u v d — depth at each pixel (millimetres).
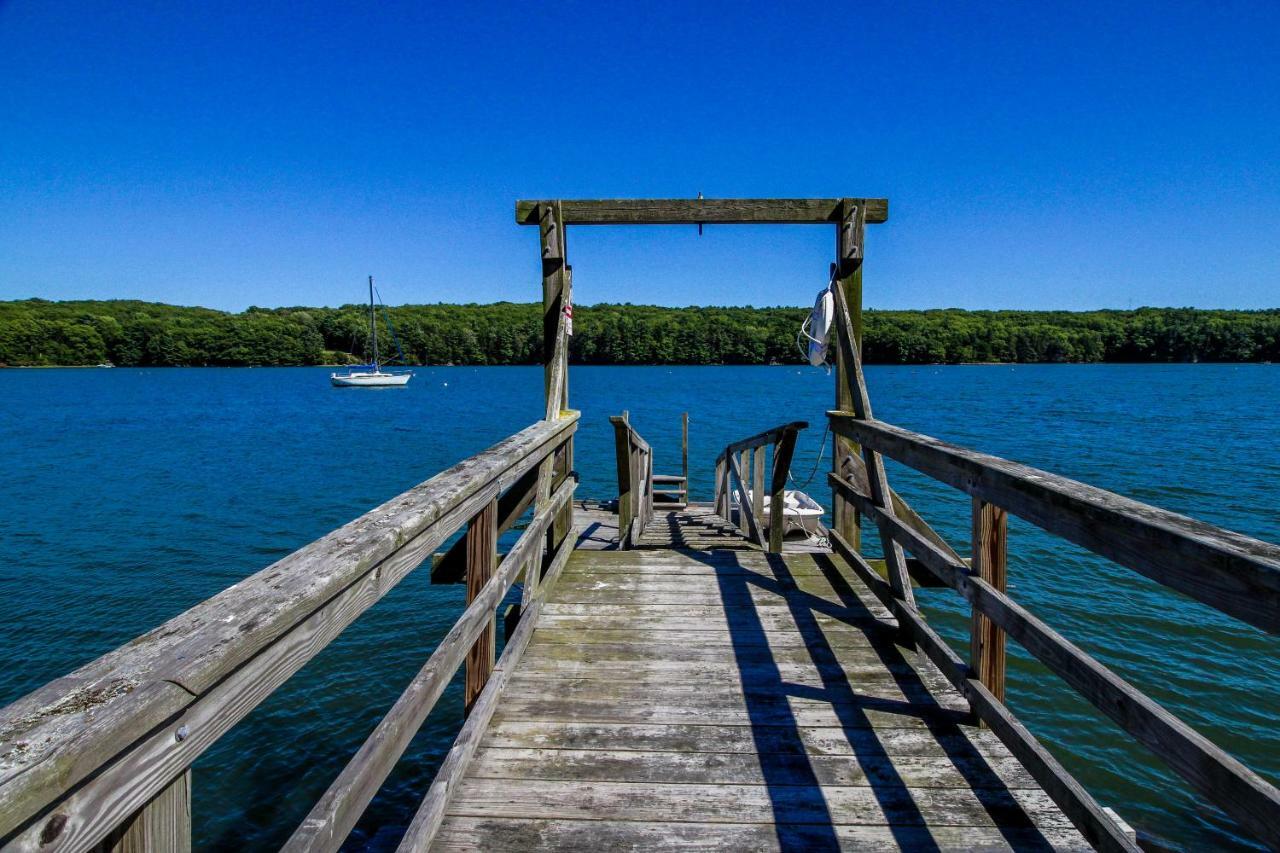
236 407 41312
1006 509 2240
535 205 5012
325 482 16766
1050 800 2213
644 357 93875
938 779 2322
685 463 10617
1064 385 59031
